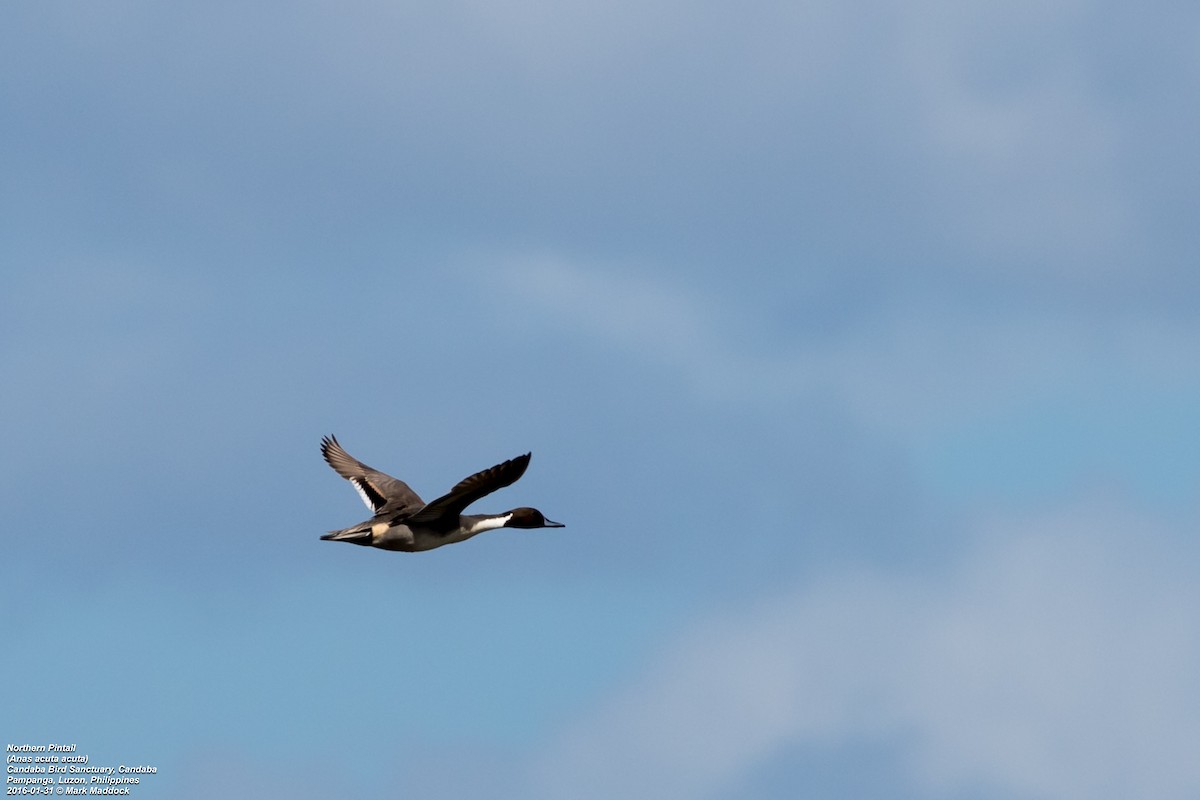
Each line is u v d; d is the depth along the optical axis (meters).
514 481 33.56
